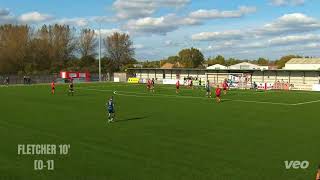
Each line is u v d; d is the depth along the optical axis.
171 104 48.19
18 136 26.34
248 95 63.62
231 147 22.88
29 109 42.31
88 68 133.38
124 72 120.38
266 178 16.98
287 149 22.38
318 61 105.88
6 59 126.06
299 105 47.53
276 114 38.38
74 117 35.88
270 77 89.12
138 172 17.78
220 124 31.66
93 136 26.31
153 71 110.69
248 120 34.00
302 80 84.56
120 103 49.31
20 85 96.12
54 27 144.25
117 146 23.14
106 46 156.75
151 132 27.88
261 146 23.16
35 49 133.88
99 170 18.12
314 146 23.17
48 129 29.14
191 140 24.92
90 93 67.00
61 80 113.00
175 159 20.06
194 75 101.81
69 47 148.12
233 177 17.09
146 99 55.22
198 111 40.66
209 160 19.84
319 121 33.50
